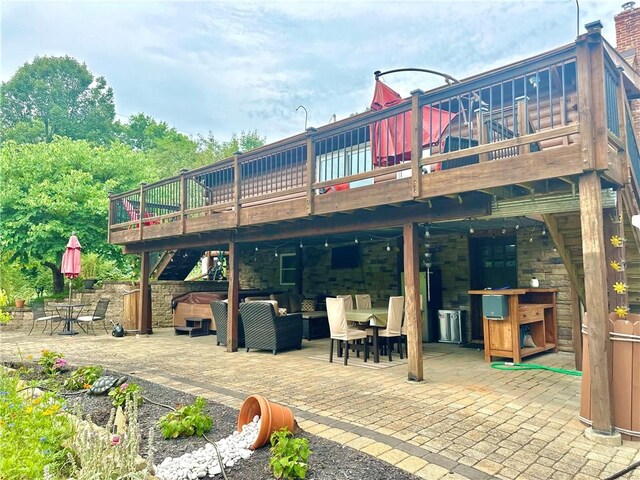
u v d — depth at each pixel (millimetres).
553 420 3852
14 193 11297
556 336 7352
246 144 30609
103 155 13617
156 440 3127
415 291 5438
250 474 2617
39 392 4195
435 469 2844
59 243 11648
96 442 2508
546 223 5594
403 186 5059
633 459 3061
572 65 6270
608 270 4660
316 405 4285
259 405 3275
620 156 4422
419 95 4949
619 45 8375
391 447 3189
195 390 4863
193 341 9258
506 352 6375
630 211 5090
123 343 8945
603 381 3457
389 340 6758
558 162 3842
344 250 10797
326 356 7242
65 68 25312
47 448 2562
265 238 7426
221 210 8453
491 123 4895
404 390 4879
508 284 8250
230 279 7969
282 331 7590
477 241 8688
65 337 9969
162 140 29812
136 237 9805
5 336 10180
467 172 4488
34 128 22047
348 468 2682
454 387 5012
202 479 2586
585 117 3688
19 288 14906
